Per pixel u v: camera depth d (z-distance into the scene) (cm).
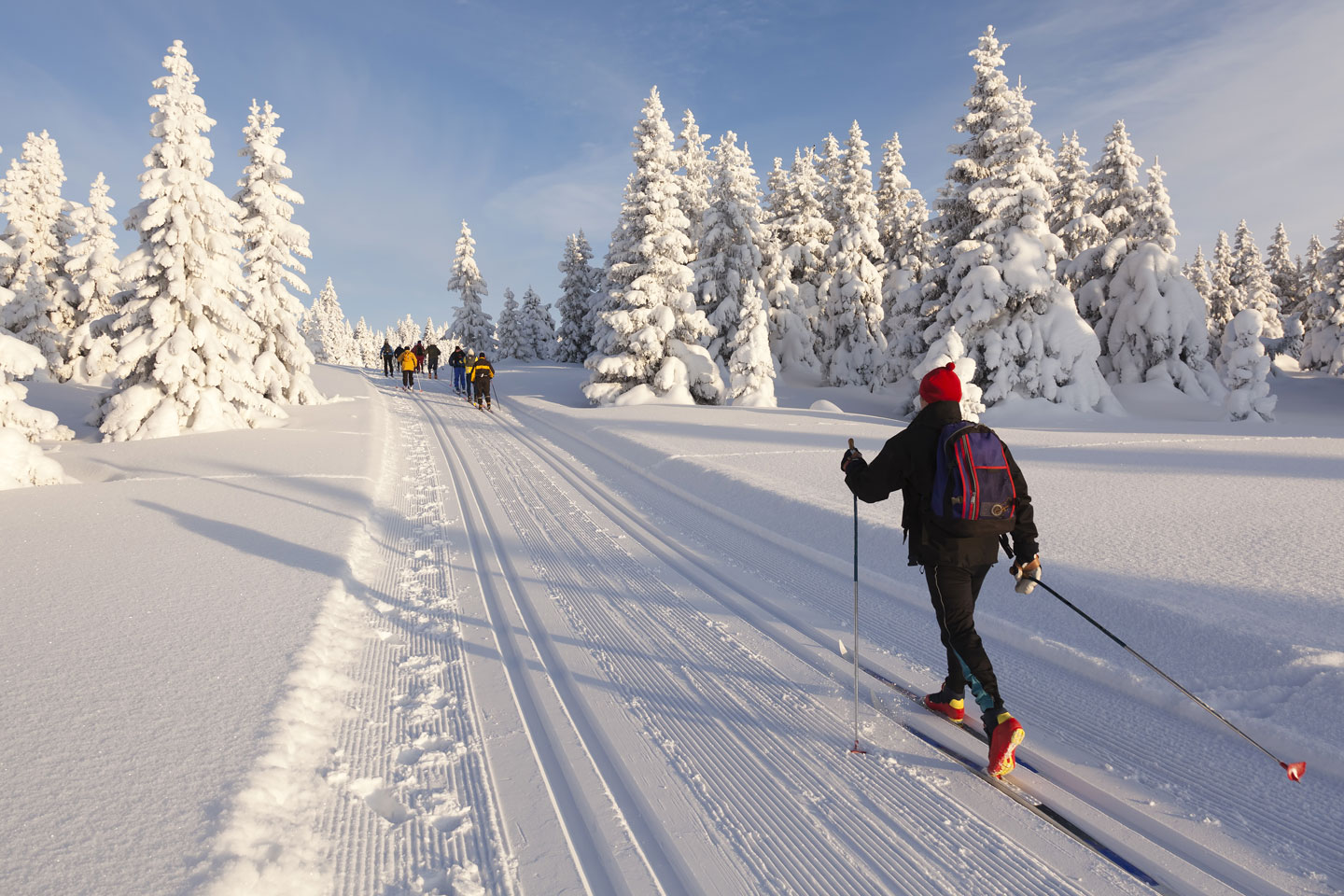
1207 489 796
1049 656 406
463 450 1355
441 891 232
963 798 282
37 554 584
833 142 3925
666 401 2356
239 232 2014
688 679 391
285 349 2027
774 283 3553
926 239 3675
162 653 379
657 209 2420
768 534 702
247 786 255
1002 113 2584
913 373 2414
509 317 5697
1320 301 4431
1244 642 364
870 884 234
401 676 396
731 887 234
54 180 2714
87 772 261
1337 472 903
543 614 493
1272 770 289
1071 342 2411
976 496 292
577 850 254
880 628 460
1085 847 251
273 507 779
